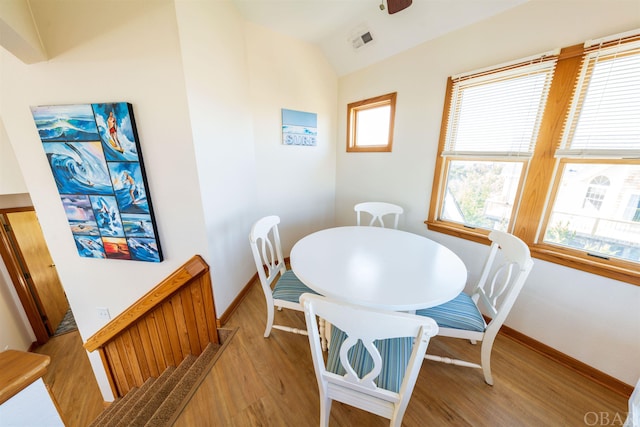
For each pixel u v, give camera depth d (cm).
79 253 171
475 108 171
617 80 116
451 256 139
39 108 141
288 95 244
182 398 130
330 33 230
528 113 146
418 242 161
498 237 138
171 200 155
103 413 163
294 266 126
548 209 147
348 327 74
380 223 242
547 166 142
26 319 299
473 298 157
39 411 54
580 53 122
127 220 159
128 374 180
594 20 118
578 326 138
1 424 49
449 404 121
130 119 138
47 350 304
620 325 124
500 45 152
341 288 106
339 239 166
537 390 129
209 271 166
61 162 150
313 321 80
